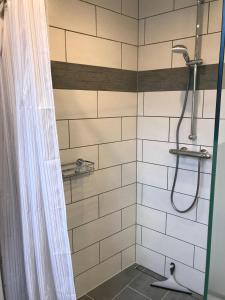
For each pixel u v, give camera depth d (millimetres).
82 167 1646
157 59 1802
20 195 1216
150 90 1874
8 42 1124
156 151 1914
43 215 1139
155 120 1883
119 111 1845
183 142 1756
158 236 2012
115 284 1948
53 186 1040
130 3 1783
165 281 1940
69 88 1529
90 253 1826
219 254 1041
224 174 979
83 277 1813
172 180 1856
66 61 1491
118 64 1780
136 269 2119
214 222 971
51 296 1222
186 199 1802
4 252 1326
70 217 1657
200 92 1620
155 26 1775
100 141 1751
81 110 1609
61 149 1540
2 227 1305
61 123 1521
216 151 909
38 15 946
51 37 1406
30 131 1072
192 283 1862
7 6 1078
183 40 1658
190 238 1823
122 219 2018
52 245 1111
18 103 1100
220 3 1460
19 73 1062
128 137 1948
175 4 1658
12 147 1265
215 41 1513
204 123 1636
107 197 1868
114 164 1875
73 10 1479
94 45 1615
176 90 1736
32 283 1251
